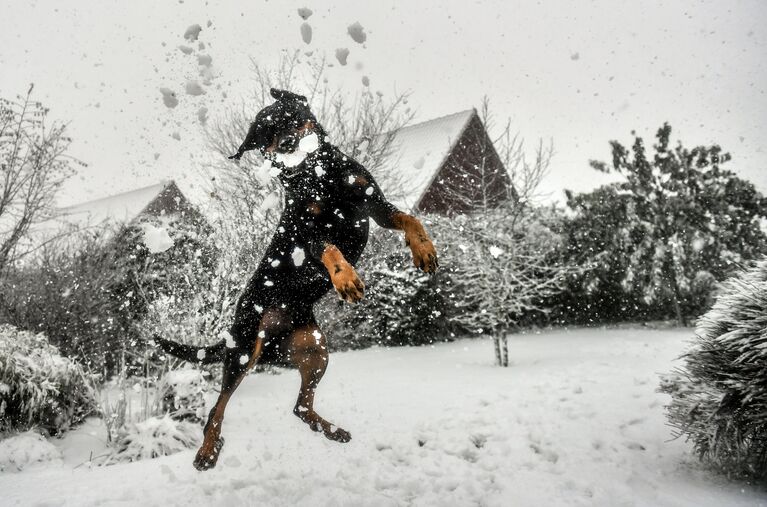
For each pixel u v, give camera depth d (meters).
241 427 5.39
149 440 4.69
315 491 3.51
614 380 7.13
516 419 5.28
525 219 11.42
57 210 8.25
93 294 8.30
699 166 15.95
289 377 9.05
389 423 5.33
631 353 9.92
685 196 15.72
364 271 11.00
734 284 3.70
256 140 3.46
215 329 7.63
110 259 8.77
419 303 13.66
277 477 3.80
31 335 6.15
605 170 16.73
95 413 6.02
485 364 9.77
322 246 2.97
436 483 3.72
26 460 4.43
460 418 5.38
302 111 3.35
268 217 8.12
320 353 3.93
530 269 11.07
